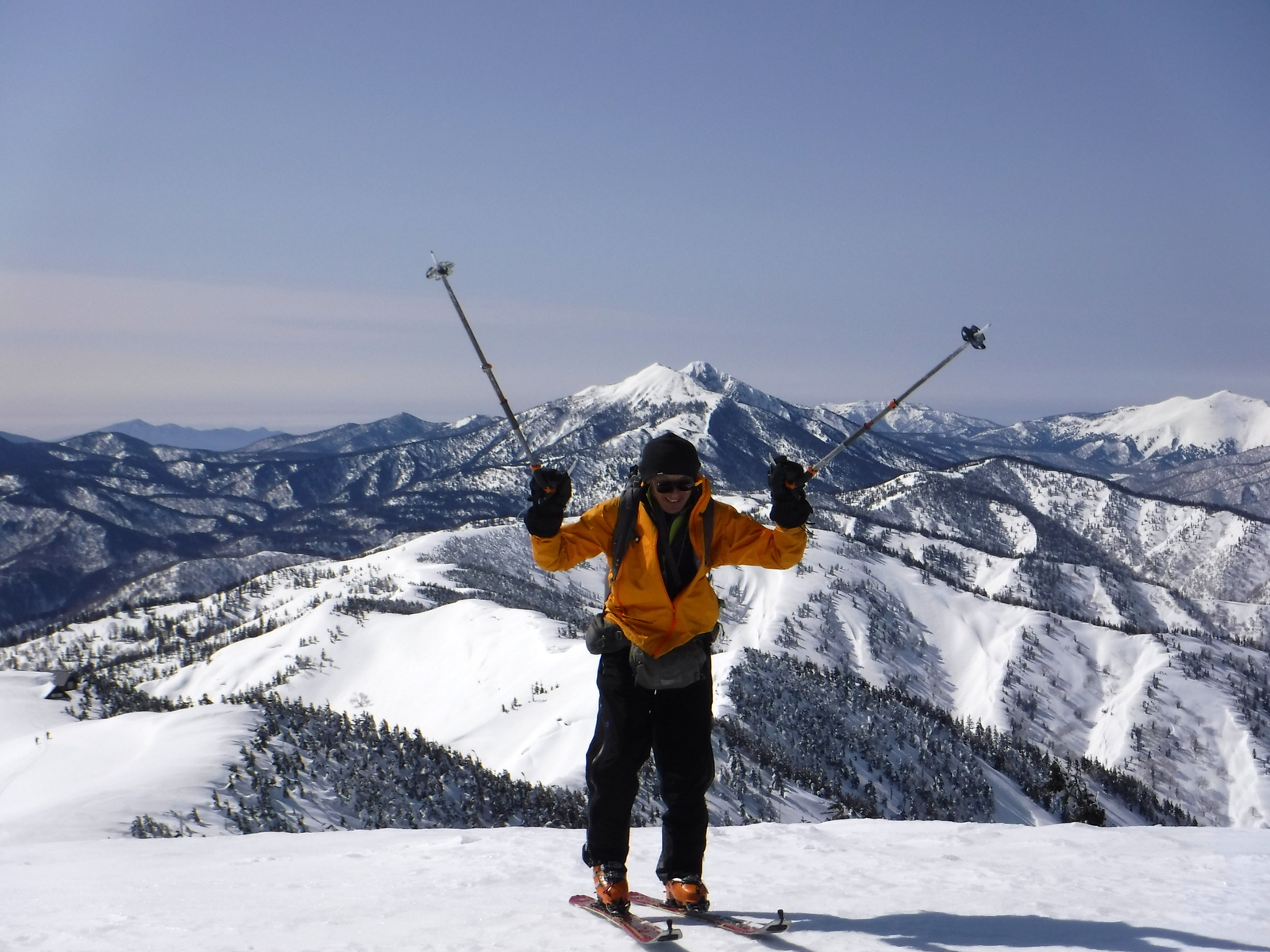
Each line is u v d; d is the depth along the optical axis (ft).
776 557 13.16
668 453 12.68
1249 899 13.10
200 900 15.79
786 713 565.94
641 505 13.01
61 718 616.80
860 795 495.00
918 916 12.43
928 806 516.73
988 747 616.39
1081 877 15.24
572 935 11.85
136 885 18.03
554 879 16.75
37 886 18.85
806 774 489.26
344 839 26.61
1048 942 10.82
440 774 440.86
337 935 12.41
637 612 13.12
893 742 574.97
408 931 12.37
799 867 17.56
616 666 13.39
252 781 394.52
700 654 13.14
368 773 426.51
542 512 12.75
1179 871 15.47
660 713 13.29
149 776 390.21
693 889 12.83
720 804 431.43
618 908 12.57
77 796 378.73
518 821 415.03
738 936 11.56
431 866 18.90
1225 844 18.37
